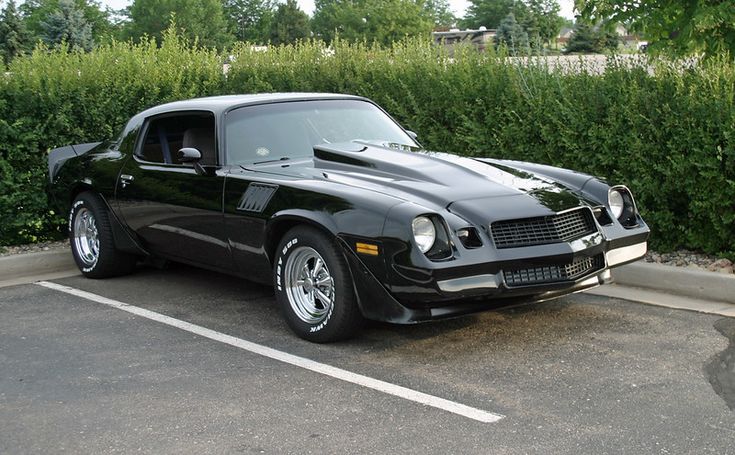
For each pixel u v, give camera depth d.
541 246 4.87
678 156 6.73
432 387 4.47
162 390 4.57
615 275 6.60
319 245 5.08
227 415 4.18
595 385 4.41
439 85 8.62
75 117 8.62
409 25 92.12
